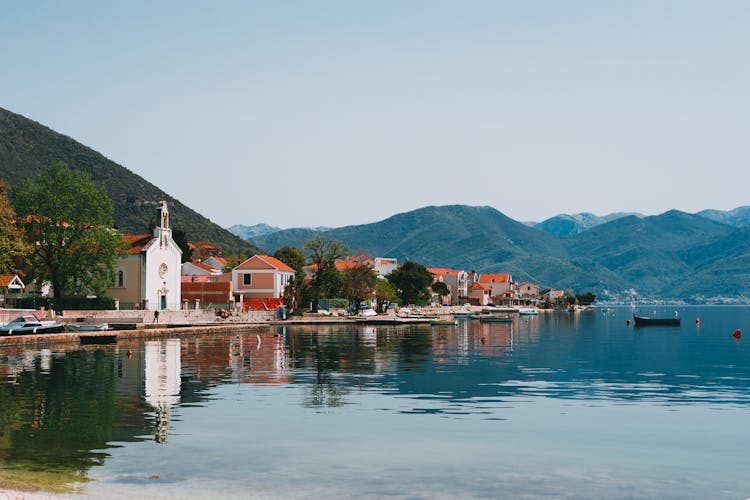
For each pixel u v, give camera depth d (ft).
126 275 378.53
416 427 103.60
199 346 250.78
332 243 556.10
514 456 87.97
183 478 76.23
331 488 73.92
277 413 113.09
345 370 176.14
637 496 73.51
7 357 205.36
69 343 256.11
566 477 79.46
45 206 328.49
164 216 399.85
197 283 455.22
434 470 81.15
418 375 168.35
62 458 83.15
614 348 282.56
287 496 71.20
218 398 127.54
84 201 335.88
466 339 319.27
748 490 75.82
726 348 288.30
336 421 107.14
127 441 92.02
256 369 175.52
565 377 169.07
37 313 297.33
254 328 366.22
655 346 299.17
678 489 75.92
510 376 168.96
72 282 342.03
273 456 85.81
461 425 105.60
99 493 70.33
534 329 454.40
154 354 215.92
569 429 103.76
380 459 85.40
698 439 98.02
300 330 380.17
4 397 127.13
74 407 116.67
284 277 536.42
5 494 67.26
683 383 160.45
